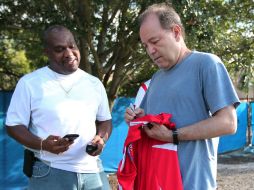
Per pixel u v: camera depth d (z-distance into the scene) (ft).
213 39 21.13
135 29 20.90
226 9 23.34
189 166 7.73
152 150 8.05
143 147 8.27
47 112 10.48
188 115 7.80
